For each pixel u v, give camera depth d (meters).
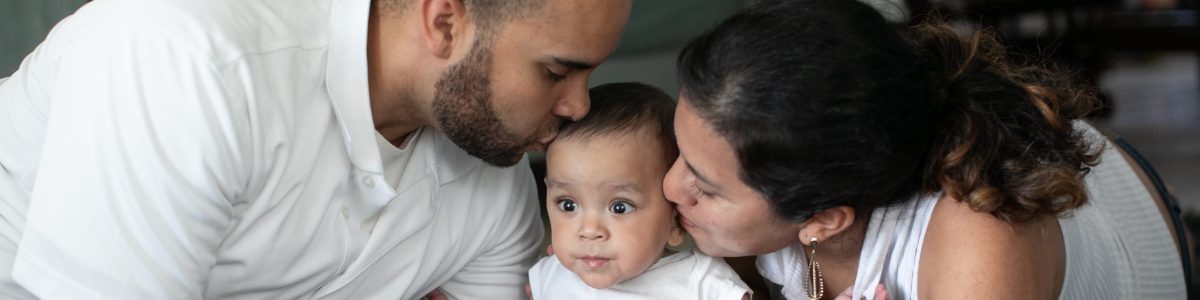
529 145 1.46
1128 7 4.31
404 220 1.55
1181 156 3.91
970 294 1.27
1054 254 1.38
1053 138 1.27
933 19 1.38
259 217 1.40
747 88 1.19
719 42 1.22
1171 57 6.12
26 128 1.42
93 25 1.33
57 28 1.40
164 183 1.27
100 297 1.28
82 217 1.27
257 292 1.48
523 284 1.76
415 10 1.37
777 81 1.17
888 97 1.19
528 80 1.38
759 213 1.31
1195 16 4.11
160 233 1.28
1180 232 1.76
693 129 1.25
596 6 1.33
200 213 1.30
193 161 1.28
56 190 1.28
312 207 1.45
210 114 1.29
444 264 1.65
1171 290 1.66
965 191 1.27
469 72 1.38
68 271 1.28
